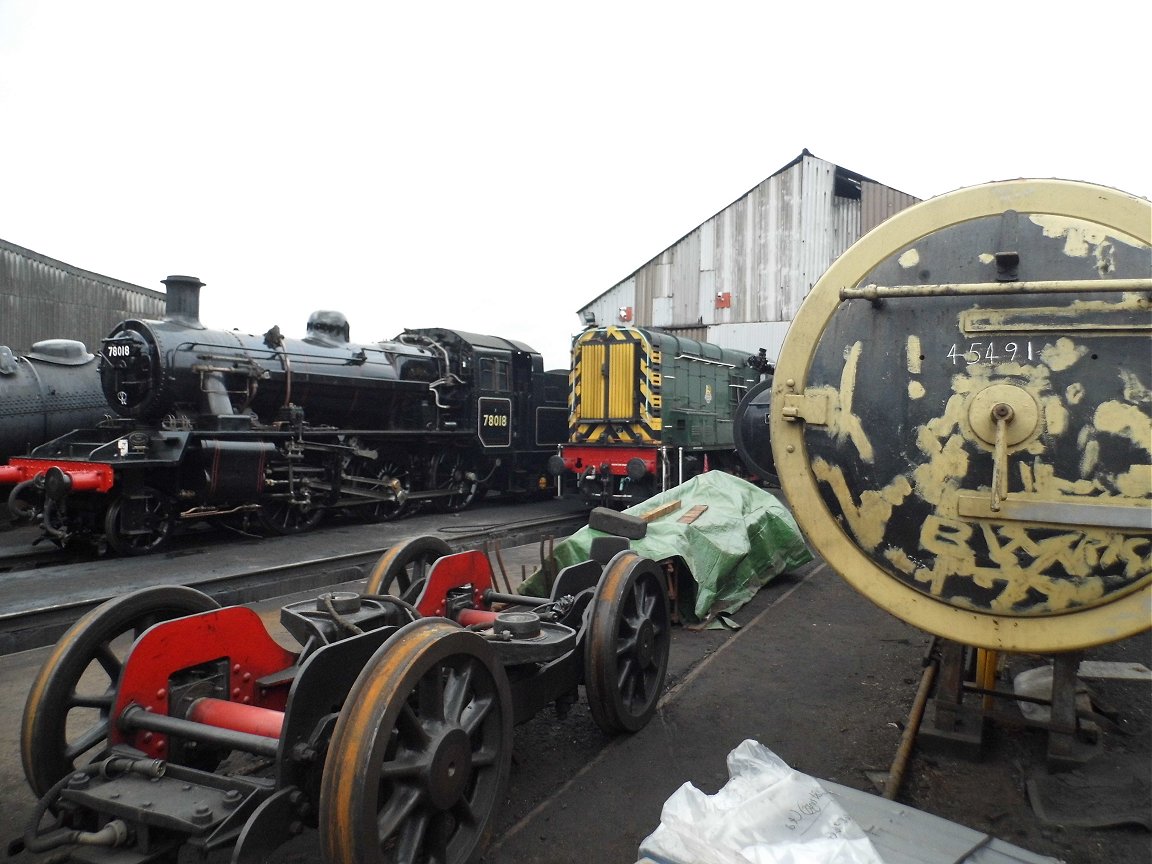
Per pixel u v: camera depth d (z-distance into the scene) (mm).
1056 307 2705
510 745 3148
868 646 5680
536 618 3545
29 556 8789
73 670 2873
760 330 22094
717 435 14812
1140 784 3266
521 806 3467
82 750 2869
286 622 3203
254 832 2303
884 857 2328
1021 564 2744
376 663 2555
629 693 4148
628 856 3064
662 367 12812
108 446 8938
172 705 2904
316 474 11000
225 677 3119
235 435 9617
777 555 7738
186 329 10250
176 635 2910
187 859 3004
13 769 3855
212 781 2561
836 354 3064
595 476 12617
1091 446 2635
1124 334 2615
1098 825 3012
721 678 5039
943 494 2869
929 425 2895
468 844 2883
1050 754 3451
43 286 17125
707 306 22891
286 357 11102
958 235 2902
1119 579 2609
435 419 13398
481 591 4469
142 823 2412
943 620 2875
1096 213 2707
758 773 2680
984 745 3723
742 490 7840
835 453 3062
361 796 2324
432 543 4711
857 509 3023
